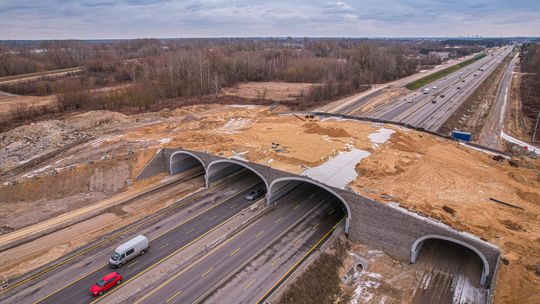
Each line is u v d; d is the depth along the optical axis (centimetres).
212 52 15425
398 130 6638
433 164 5134
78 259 3706
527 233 3659
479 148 6141
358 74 13775
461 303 3192
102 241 4012
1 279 3384
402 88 12794
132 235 4141
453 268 3603
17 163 5956
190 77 11969
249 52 18012
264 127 6869
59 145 6631
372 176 4675
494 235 3566
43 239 4075
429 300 3250
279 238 4072
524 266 3234
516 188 4600
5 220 4422
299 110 9756
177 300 3119
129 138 6738
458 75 16625
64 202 4866
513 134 7981
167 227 4297
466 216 3838
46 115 8569
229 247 3897
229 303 3094
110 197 5084
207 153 5300
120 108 9688
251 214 4569
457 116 9281
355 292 3388
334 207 4800
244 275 3447
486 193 4412
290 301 3127
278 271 3512
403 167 4959
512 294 3028
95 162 5438
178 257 3719
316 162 4853
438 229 3459
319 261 3600
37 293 3225
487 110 9962
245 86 13662
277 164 4891
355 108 9838
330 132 6247
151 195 5162
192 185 5506
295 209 4741
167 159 5872
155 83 11369
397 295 3322
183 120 7925
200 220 4450
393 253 3797
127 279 3394
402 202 3950
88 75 14562
